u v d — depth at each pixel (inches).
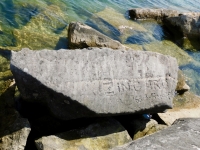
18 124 57.3
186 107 95.9
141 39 142.9
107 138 62.4
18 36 104.8
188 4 226.7
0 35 101.8
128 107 63.7
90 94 59.2
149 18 171.6
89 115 60.8
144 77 65.9
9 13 115.6
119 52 64.4
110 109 61.5
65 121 65.2
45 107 61.2
